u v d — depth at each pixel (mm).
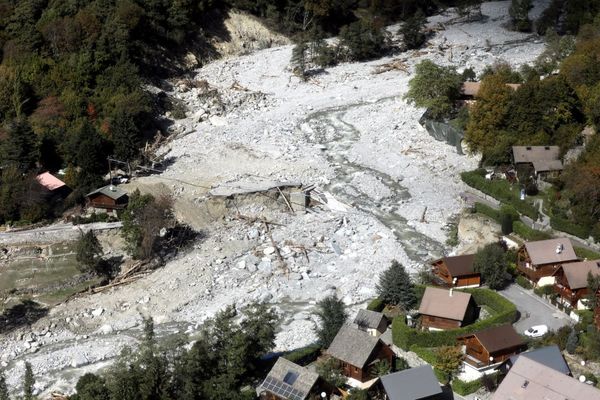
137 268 119938
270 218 132125
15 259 120625
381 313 98562
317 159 148125
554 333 93625
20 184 129875
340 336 90688
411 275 112625
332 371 88125
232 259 121750
